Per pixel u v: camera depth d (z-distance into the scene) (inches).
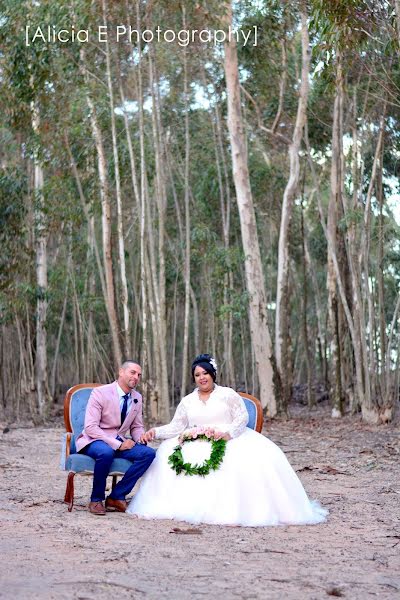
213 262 1131.9
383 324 912.9
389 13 547.8
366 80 870.4
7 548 258.2
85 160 1001.5
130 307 1360.7
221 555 252.7
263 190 1249.4
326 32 535.8
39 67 872.9
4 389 1293.1
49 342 1525.6
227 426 326.0
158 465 329.7
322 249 1393.9
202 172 1227.2
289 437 756.6
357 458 571.8
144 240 864.9
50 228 1040.8
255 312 962.7
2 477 463.5
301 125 959.0
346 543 275.1
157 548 261.4
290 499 317.4
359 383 880.9
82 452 337.1
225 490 312.8
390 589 214.2
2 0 872.9
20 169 1037.2
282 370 1014.4
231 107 952.9
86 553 252.2
